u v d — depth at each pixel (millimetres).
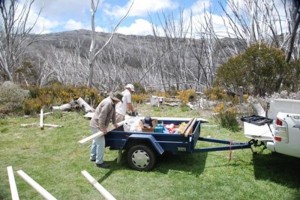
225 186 5488
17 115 11328
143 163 6133
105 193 5137
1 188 5531
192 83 23422
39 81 23891
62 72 28797
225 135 8602
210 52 22547
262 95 13078
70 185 5633
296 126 5180
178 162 6590
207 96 13594
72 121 10414
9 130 9422
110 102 6160
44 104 12141
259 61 12695
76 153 7293
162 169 6230
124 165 6449
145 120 6625
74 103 11953
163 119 7367
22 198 5188
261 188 5395
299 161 6598
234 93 13477
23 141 8320
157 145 5977
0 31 21688
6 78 20969
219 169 6215
